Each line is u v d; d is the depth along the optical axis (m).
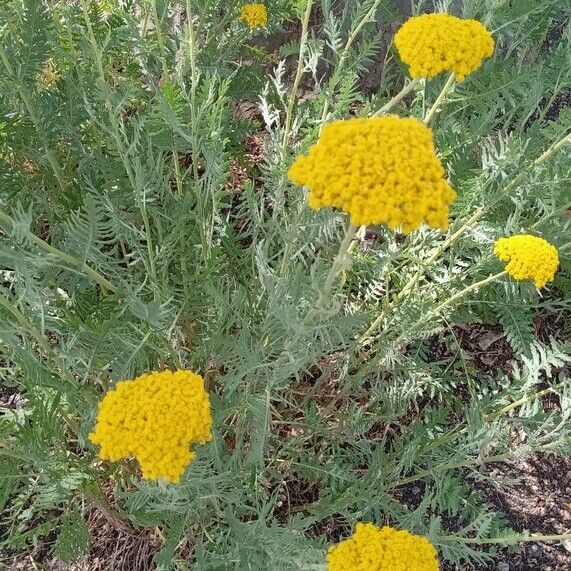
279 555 0.36
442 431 0.61
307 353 0.39
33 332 0.38
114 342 0.41
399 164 0.27
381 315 0.56
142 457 0.30
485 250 0.57
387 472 0.52
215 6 0.66
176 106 0.43
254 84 0.69
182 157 0.75
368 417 0.58
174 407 0.30
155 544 0.51
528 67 0.55
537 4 0.55
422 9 0.76
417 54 0.37
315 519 0.45
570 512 0.59
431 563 0.31
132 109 0.69
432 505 0.48
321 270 0.41
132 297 0.39
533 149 0.58
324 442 0.54
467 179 0.58
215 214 0.49
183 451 0.30
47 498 0.41
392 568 0.31
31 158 0.55
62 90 0.54
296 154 0.50
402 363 0.58
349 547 0.32
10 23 0.50
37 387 0.44
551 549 0.57
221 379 0.45
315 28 0.79
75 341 0.40
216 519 0.49
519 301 0.60
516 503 0.59
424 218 0.28
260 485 0.50
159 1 0.59
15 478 0.43
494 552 0.43
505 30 0.57
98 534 0.52
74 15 0.54
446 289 0.59
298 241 0.50
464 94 0.56
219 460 0.40
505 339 0.68
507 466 0.61
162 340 0.45
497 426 0.46
